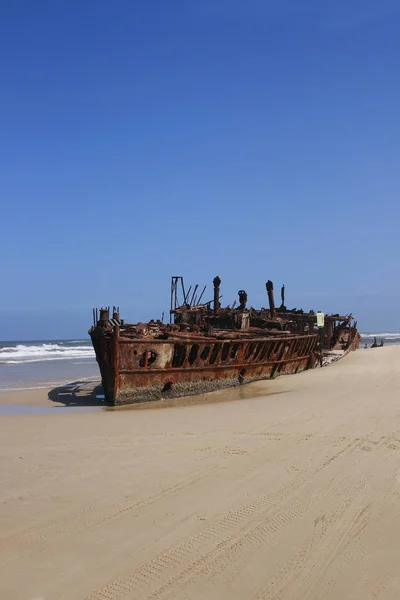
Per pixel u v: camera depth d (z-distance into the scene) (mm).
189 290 33969
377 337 134625
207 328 26938
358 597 4805
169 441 11055
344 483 7957
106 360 18828
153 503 7164
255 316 33781
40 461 9430
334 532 6164
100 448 10461
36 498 7410
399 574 5191
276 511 6832
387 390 18781
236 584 5027
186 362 20719
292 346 27578
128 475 8500
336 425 12453
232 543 5887
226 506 7023
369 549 5723
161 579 5113
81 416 15344
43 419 14617
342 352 38344
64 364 46844
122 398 18766
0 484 8062
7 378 32375
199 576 5172
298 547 5785
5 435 11953
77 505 7113
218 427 12648
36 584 5016
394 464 8977
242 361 23219
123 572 5250
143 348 19234
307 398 17500
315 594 4859
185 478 8297
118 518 6625
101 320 19578
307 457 9492
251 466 8945
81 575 5191
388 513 6746
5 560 5496
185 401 19422
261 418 13797
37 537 6062
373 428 12023
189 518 6609
